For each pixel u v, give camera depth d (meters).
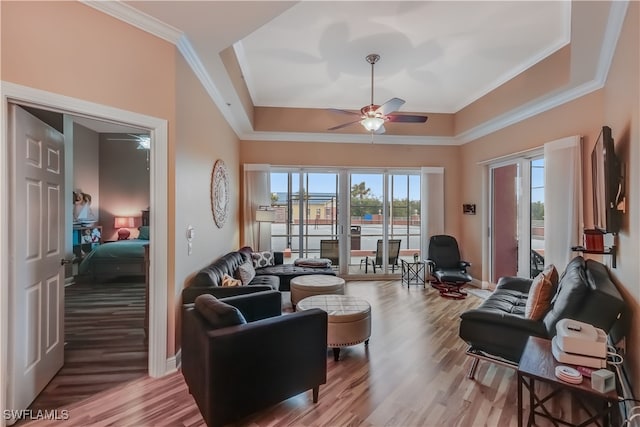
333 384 2.44
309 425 1.97
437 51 3.74
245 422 1.99
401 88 4.92
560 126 3.85
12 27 1.81
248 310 2.62
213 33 2.60
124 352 2.89
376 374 2.59
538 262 4.41
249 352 1.89
